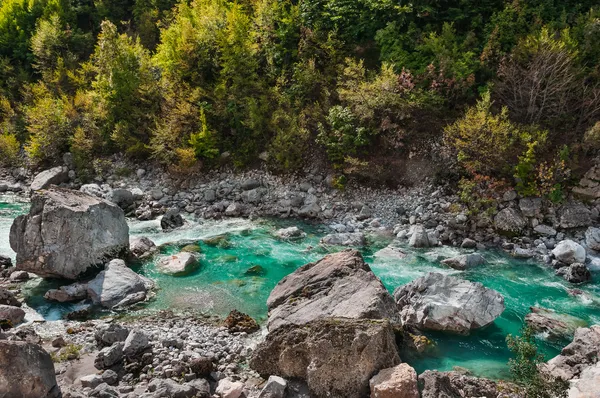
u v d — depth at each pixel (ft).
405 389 35.99
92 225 62.18
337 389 38.22
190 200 95.66
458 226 78.89
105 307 54.34
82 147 111.04
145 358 41.45
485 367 44.45
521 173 79.56
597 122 79.51
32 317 51.34
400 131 92.99
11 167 119.96
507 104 90.12
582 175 80.12
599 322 52.54
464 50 98.22
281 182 96.37
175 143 103.55
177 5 144.25
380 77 93.56
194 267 65.92
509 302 57.72
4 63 150.71
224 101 104.73
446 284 53.21
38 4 163.84
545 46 83.92
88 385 36.63
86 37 156.56
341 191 92.17
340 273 51.78
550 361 43.32
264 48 111.24
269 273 64.75
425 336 49.39
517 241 75.61
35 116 117.39
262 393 36.94
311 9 110.63
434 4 104.94
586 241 73.26
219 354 43.93
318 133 99.96
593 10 94.27
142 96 112.16
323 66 106.93
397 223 83.30
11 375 31.55
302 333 40.47
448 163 88.12
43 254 59.72
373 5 103.30
